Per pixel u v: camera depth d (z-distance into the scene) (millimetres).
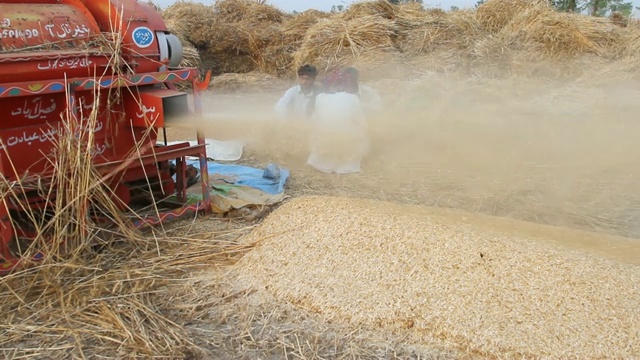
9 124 3971
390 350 3203
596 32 11148
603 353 2979
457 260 3664
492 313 3271
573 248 3992
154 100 4484
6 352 3223
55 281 3783
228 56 13492
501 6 11875
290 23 13766
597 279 3461
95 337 3350
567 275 3492
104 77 4188
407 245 3850
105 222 4434
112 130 4570
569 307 3256
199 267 4133
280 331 3412
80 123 4105
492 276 3514
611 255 3971
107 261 4172
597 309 3232
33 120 4098
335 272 3756
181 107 4660
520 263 3604
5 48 3881
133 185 5047
